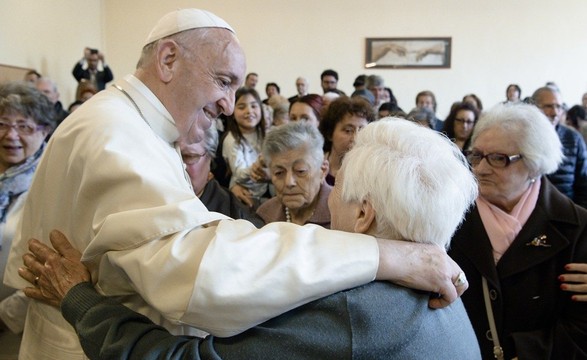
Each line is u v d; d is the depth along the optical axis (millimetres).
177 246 719
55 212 942
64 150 915
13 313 1200
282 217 1663
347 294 723
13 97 1495
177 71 955
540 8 7754
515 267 1201
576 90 7848
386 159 780
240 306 674
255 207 2131
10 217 1455
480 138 1271
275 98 5172
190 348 714
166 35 953
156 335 746
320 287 697
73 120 929
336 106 2031
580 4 7711
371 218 797
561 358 1153
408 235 782
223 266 682
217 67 953
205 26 955
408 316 734
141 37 7934
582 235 1192
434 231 776
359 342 693
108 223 759
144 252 731
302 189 1557
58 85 6574
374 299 728
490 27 7840
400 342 714
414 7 7863
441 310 805
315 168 1569
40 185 960
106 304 799
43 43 6137
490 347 1218
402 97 8039
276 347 696
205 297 672
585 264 1156
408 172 762
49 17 6281
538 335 1181
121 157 822
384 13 7902
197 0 7906
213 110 1010
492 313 1219
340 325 705
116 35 7941
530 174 1233
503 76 7910
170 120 980
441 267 771
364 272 724
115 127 872
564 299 1188
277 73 8047
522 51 7848
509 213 1272
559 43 7797
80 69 6418
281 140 1549
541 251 1197
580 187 2805
